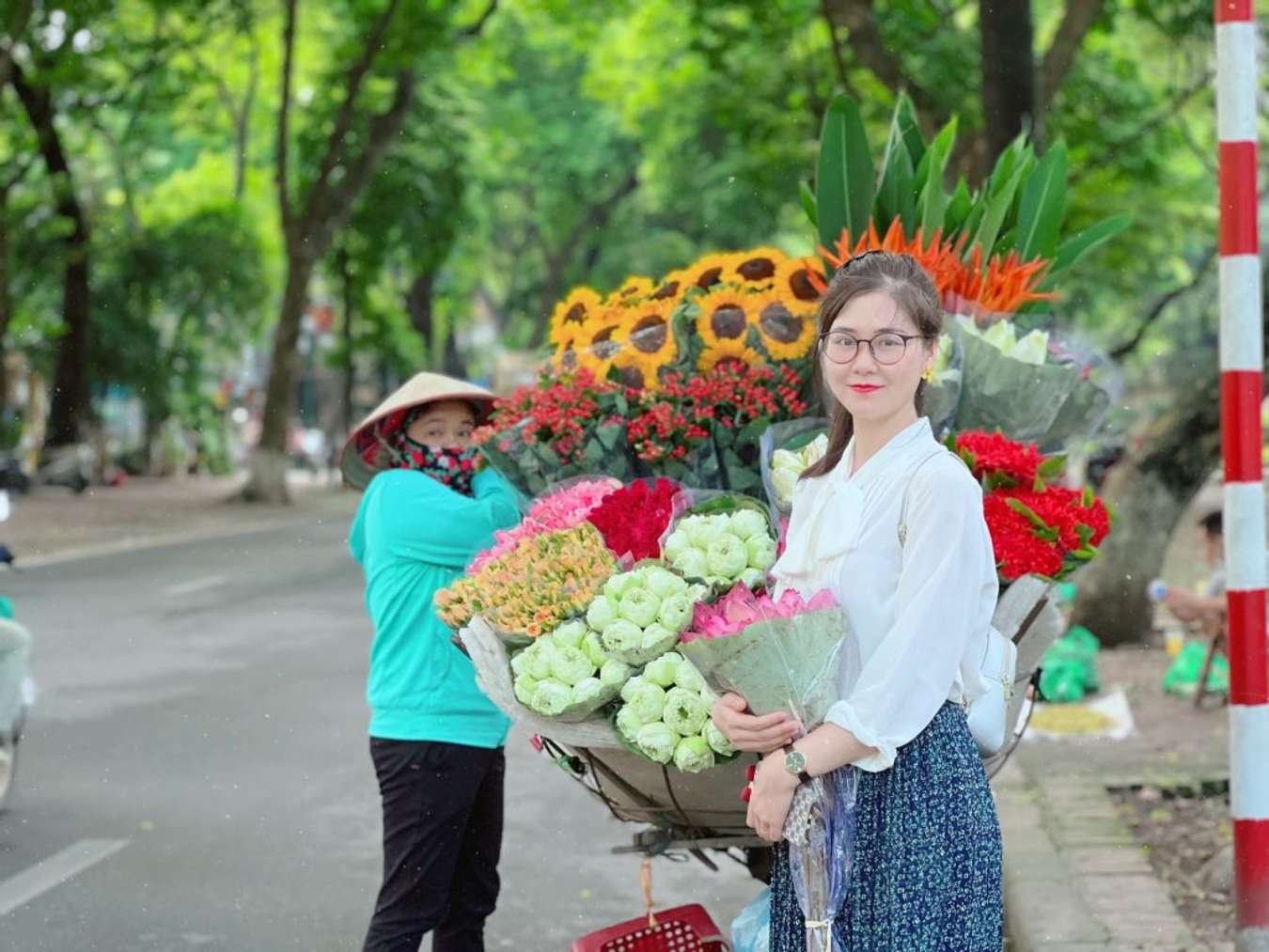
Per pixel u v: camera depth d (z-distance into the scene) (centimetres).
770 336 360
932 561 256
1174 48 1620
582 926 539
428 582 391
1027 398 350
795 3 1694
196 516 2712
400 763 389
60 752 794
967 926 260
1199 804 663
